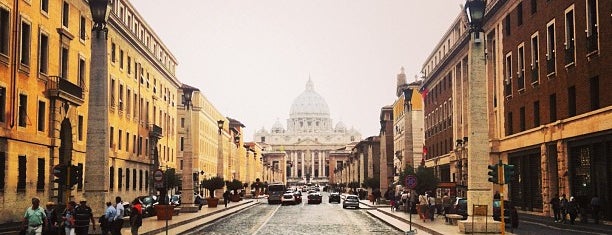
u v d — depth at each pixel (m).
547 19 40.66
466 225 27.75
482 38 28.66
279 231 33.38
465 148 60.16
